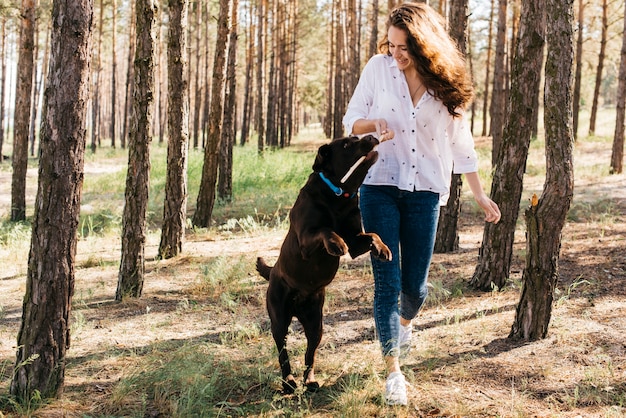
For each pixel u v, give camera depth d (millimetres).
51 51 3832
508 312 5812
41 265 3920
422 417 3768
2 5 18156
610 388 4031
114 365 4703
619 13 27438
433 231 4055
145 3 6652
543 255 4891
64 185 3887
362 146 3645
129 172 6758
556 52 4652
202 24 34875
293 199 13875
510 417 3713
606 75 52531
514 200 6559
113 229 11484
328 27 39094
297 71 43844
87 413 3863
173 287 7266
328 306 6285
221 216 12844
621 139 16922
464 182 15742
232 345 5145
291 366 4555
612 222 10062
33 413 3801
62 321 4023
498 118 18016
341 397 3961
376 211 3930
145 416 3850
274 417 3838
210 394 4051
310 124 81500
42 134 3879
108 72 63000
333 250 3467
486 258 6676
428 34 3729
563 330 5156
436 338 5176
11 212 14219
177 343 5184
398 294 3943
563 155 4723
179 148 8828
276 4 31000
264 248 9391
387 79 3963
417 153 3945
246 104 32438
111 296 7008
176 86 8672
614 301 5949
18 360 4008
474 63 39188
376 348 4973
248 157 21516
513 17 22609
